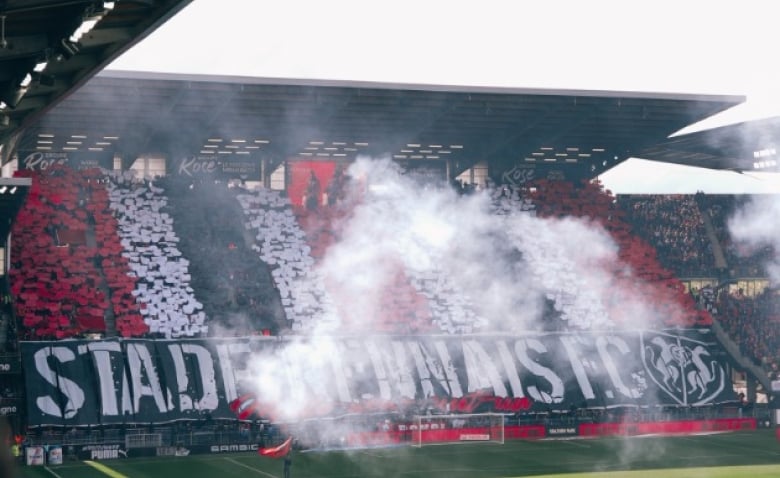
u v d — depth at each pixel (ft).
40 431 156.46
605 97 190.49
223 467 143.64
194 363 173.58
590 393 187.73
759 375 201.98
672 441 173.17
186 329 182.29
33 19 63.77
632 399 188.65
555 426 180.04
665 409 188.96
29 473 137.90
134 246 199.62
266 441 162.40
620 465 146.00
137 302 186.39
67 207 203.10
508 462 148.77
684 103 196.65
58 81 82.12
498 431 173.78
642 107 198.08
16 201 149.07
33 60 68.69
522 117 201.26
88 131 192.75
